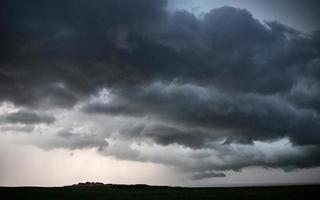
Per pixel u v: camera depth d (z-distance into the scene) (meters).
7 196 73.38
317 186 97.06
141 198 72.12
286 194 76.88
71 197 73.19
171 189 101.00
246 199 70.44
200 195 78.12
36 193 78.06
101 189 93.62
